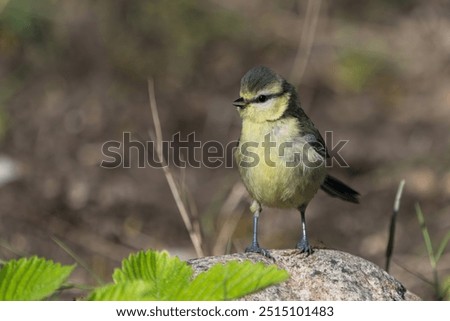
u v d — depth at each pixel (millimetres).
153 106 8328
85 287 6809
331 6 16172
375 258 10383
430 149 12578
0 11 14672
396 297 5559
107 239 10789
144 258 2426
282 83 7555
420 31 15625
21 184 11781
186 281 2363
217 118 13266
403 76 14719
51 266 2260
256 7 16109
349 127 13328
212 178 11977
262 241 10898
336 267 5762
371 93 14383
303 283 5527
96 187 11781
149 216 11297
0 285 2211
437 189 11672
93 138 12766
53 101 13562
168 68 14414
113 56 14383
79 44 14477
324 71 14719
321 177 7438
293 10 16141
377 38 15469
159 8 15289
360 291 5496
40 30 14641
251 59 14914
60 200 11492
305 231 7555
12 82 13984
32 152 12508
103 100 13586
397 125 13383
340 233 11047
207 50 14992
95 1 15047
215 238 10133
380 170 12258
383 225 11141
